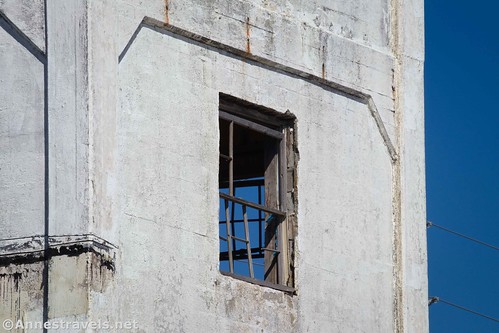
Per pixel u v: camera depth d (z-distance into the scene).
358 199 28.05
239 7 26.75
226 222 26.52
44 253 24.14
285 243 27.09
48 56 24.61
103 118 24.47
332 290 27.36
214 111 26.27
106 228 24.23
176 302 25.12
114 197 24.47
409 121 28.98
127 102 25.08
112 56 24.81
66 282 23.86
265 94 27.03
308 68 27.53
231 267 26.33
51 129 24.38
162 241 25.12
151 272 24.86
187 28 25.94
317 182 27.48
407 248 28.58
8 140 24.67
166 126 25.53
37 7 24.86
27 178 24.48
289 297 26.77
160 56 25.66
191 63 26.08
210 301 25.61
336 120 27.98
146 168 25.12
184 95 25.86
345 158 27.98
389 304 28.22
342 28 28.28
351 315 27.56
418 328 28.50
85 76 24.38
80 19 24.53
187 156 25.72
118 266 24.41
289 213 27.22
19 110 24.72
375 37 28.81
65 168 24.22
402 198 28.66
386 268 28.28
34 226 24.31
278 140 27.42
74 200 24.08
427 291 28.77
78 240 23.94
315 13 27.91
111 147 24.53
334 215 27.62
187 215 25.53
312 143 27.53
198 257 25.56
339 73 28.00
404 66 29.09
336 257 27.53
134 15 25.28
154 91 25.47
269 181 27.38
